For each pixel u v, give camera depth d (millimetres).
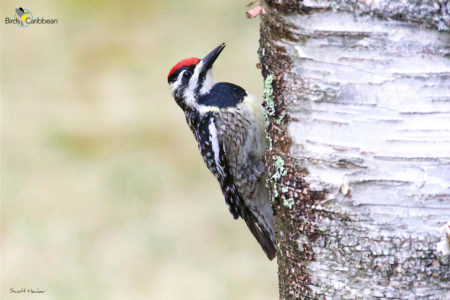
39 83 18391
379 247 5473
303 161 5695
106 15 20375
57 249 13766
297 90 5621
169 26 19469
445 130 5219
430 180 5285
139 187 15148
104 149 16125
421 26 5117
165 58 18594
